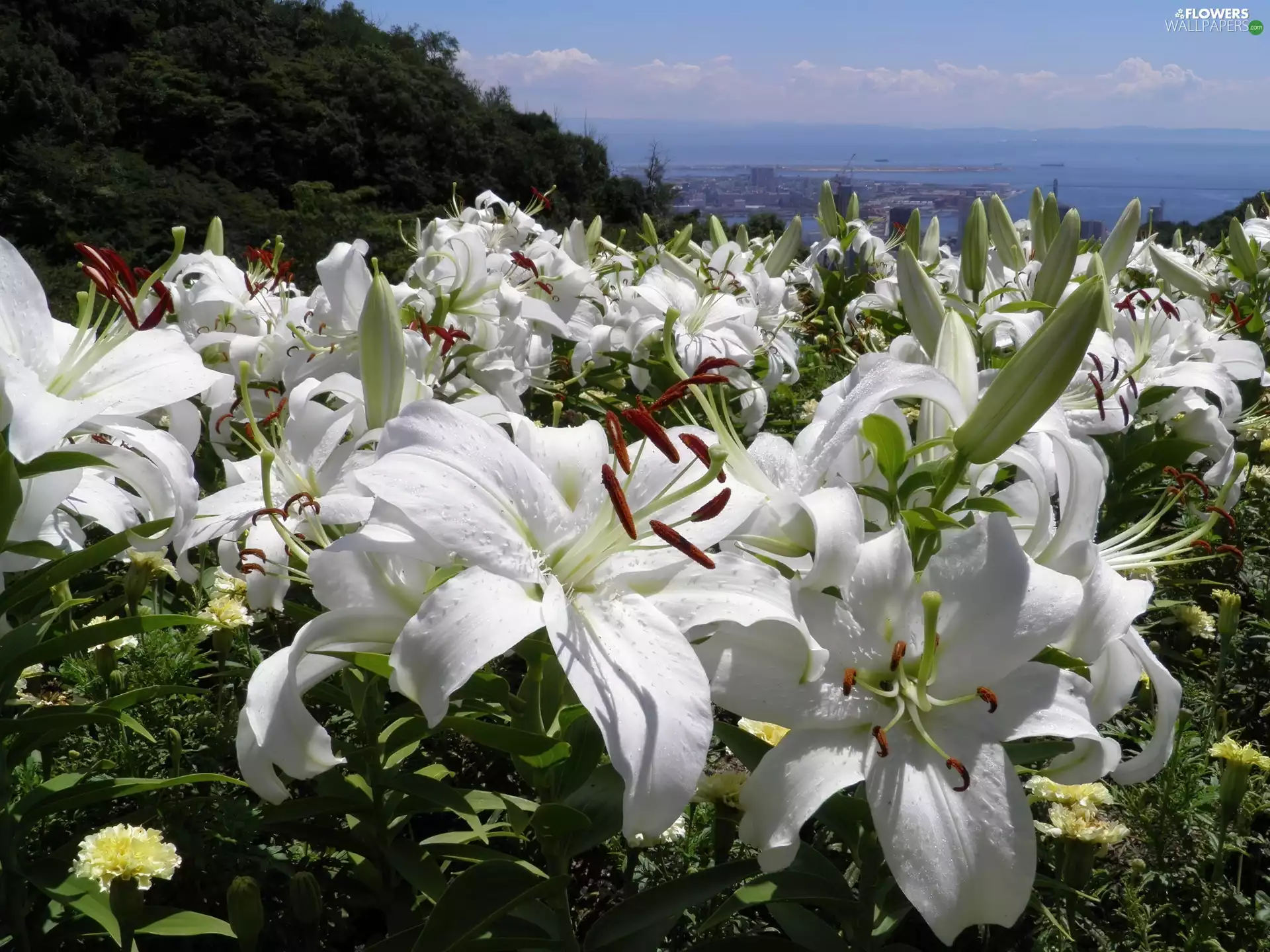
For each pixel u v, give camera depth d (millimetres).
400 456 1523
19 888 1879
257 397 3535
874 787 1511
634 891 2242
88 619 2561
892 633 1598
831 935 1842
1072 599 1558
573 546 1591
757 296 5297
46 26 42250
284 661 1564
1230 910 2297
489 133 44938
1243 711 3189
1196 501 3105
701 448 1591
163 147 39406
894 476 1754
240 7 49500
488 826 2219
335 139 40781
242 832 2092
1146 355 3621
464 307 3725
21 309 1961
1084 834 2062
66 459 1798
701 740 1402
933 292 2656
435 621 1411
